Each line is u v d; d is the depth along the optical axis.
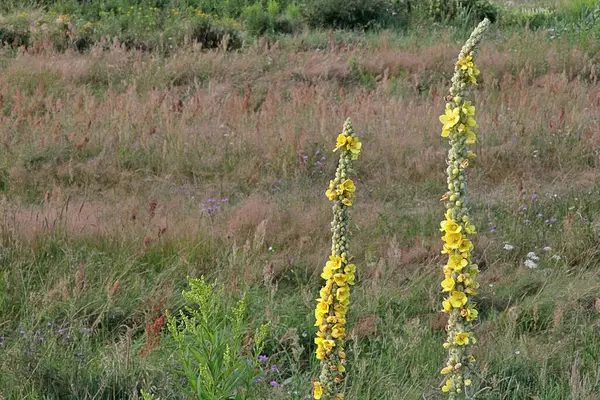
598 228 9.65
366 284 8.21
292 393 6.06
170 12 22.50
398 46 20.67
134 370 6.20
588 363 6.80
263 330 5.16
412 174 12.20
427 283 8.30
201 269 8.57
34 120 12.87
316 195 11.22
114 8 23.16
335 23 23.27
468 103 4.14
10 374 6.19
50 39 19.23
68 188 11.26
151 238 8.90
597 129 13.44
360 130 13.57
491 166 12.42
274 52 18.83
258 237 8.53
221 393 4.77
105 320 7.36
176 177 12.08
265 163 12.52
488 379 6.32
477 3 24.92
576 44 19.86
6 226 8.81
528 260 8.93
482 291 8.25
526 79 16.78
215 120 13.89
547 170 12.52
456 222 4.23
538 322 7.77
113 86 16.53
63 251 8.38
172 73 17.19
